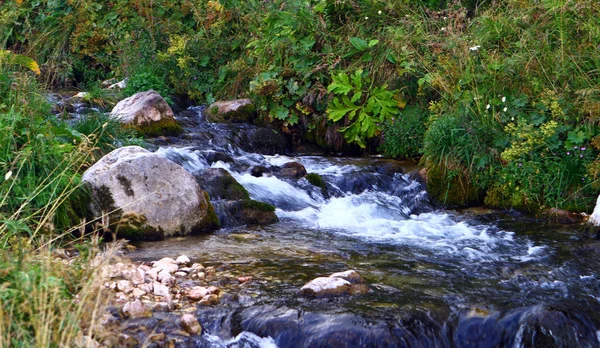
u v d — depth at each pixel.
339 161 9.56
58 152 6.56
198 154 8.53
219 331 4.53
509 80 8.86
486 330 4.66
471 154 8.47
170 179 6.75
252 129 10.21
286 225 7.29
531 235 7.13
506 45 9.42
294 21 10.68
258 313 4.64
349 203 8.18
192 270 5.51
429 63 9.84
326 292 4.99
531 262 6.14
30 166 6.27
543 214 7.86
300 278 5.41
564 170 7.94
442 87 9.34
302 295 5.00
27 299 3.87
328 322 4.50
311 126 10.48
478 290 5.29
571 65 8.58
